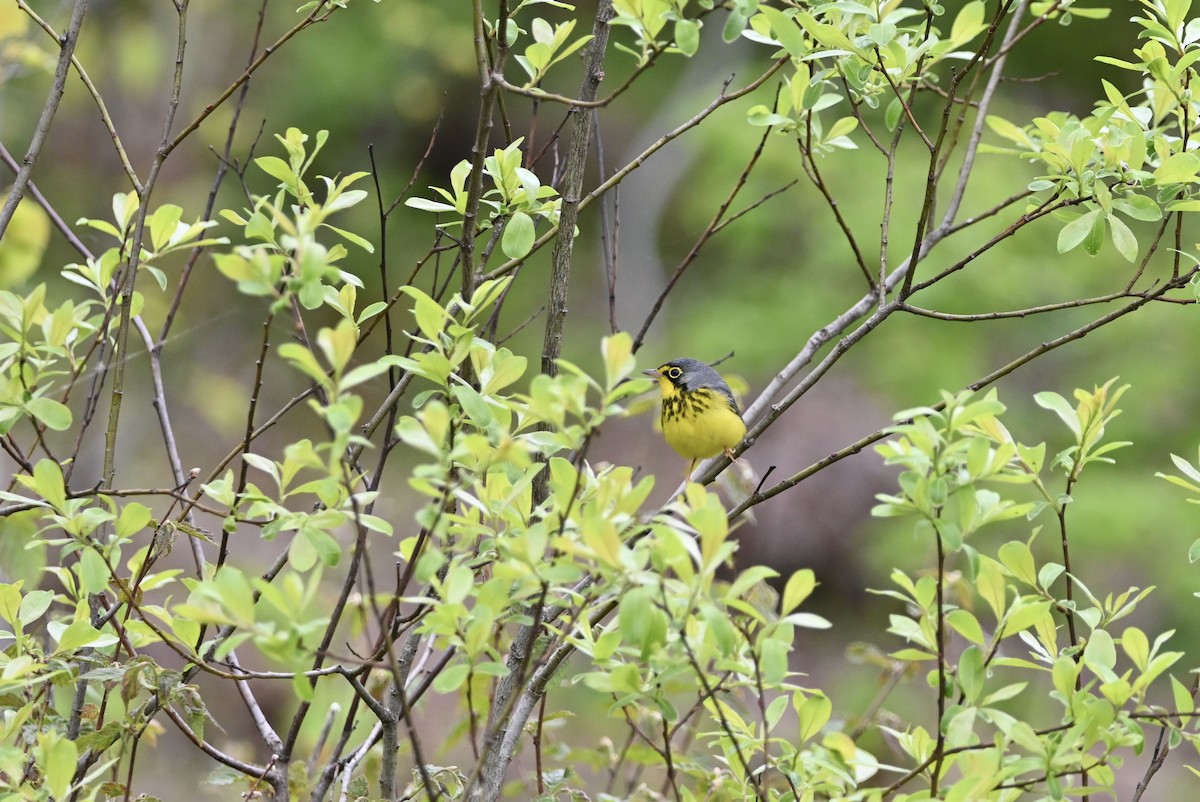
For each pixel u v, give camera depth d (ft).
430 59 100.63
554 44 25.52
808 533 83.05
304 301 21.22
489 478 20.85
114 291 25.36
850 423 83.66
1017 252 77.51
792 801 21.20
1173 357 75.87
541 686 23.68
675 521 18.66
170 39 89.40
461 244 23.35
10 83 71.26
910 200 78.13
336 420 16.49
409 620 23.54
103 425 64.39
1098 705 18.63
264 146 92.12
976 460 18.24
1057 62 90.17
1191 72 26.45
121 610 25.18
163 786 55.77
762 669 18.04
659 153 96.37
